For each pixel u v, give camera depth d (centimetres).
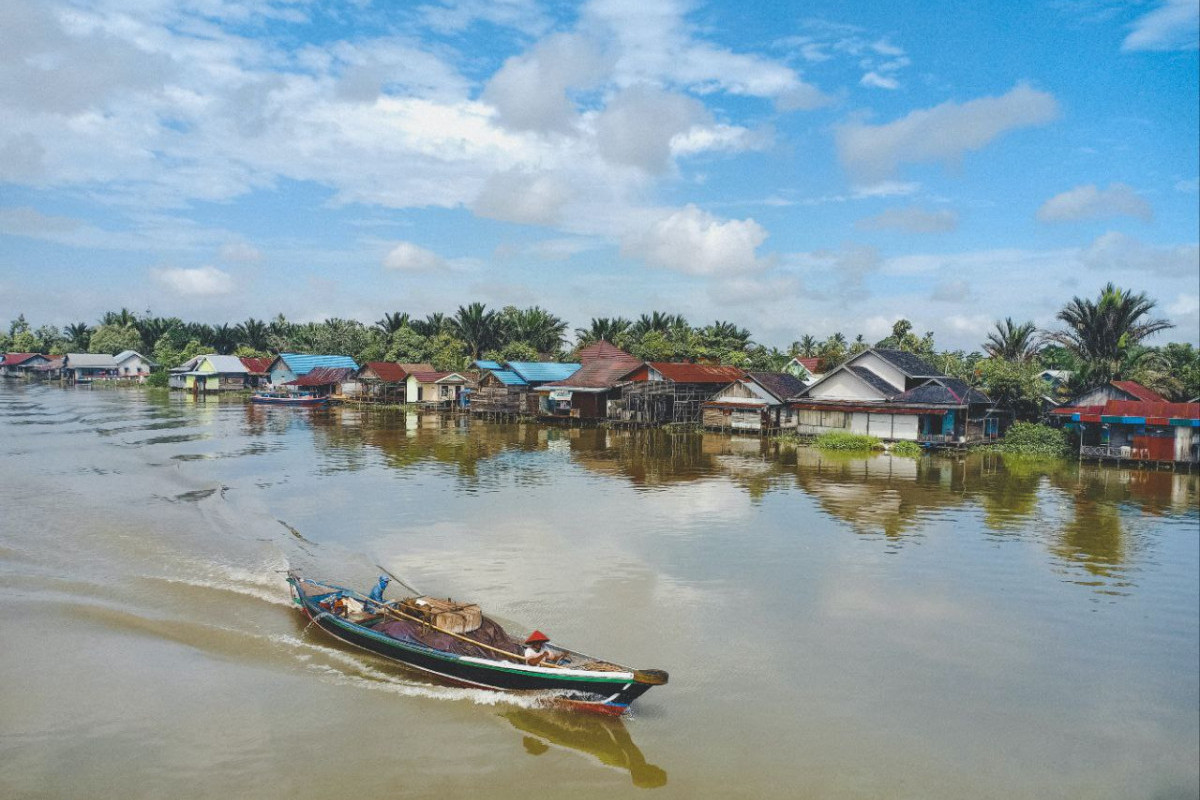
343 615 1958
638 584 2312
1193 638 1973
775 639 1930
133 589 2205
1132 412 4794
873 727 1536
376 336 11881
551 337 10725
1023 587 2342
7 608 2022
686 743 1474
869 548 2741
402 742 1469
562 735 1509
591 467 4453
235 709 1572
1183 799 1311
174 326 14912
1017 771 1398
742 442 5781
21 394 10219
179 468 4228
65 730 1475
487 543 2731
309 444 5356
